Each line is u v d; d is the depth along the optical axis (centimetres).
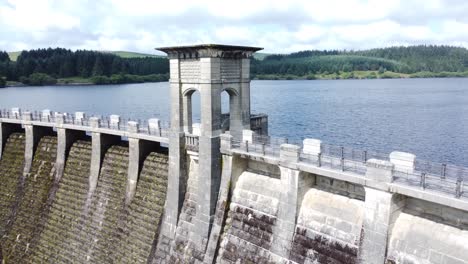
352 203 3225
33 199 5769
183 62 3919
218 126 3844
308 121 12862
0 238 5788
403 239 2811
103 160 5228
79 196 5291
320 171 3131
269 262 3494
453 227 2719
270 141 3866
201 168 3938
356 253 3033
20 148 6341
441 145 9288
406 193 2634
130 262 4450
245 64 3997
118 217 4781
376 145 9394
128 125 4759
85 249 4903
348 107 16275
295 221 3391
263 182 3838
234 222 3859
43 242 5334
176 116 4084
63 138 5622
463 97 19450
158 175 4591
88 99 19150
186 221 4166
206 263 3872
